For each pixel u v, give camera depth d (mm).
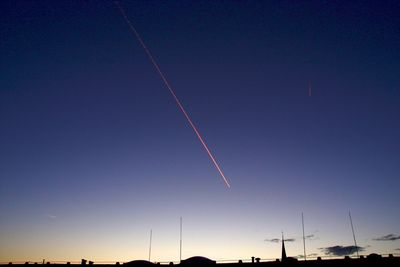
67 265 40250
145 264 37812
